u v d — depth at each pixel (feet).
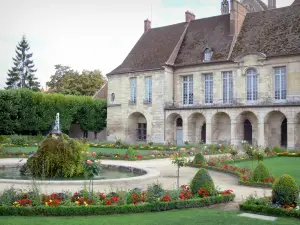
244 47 159.53
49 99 175.42
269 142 149.89
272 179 60.08
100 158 100.12
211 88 168.04
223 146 140.97
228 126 163.02
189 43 180.86
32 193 41.63
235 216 37.68
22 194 41.42
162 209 41.39
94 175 64.85
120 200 41.24
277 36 153.38
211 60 164.25
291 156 117.08
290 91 143.33
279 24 157.58
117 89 190.80
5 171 71.97
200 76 168.55
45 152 63.72
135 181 60.08
